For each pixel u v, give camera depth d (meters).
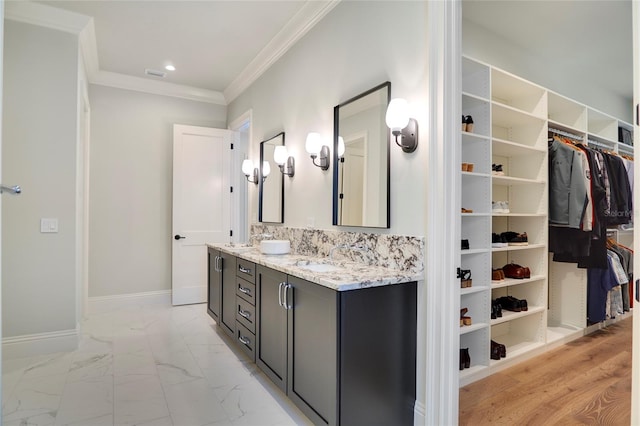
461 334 2.56
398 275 1.86
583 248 3.01
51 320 2.93
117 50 3.55
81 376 2.50
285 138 3.34
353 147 2.42
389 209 2.12
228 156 4.67
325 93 2.74
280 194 3.40
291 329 2.04
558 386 2.41
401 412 1.87
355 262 2.36
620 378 2.52
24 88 2.86
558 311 3.49
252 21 3.01
